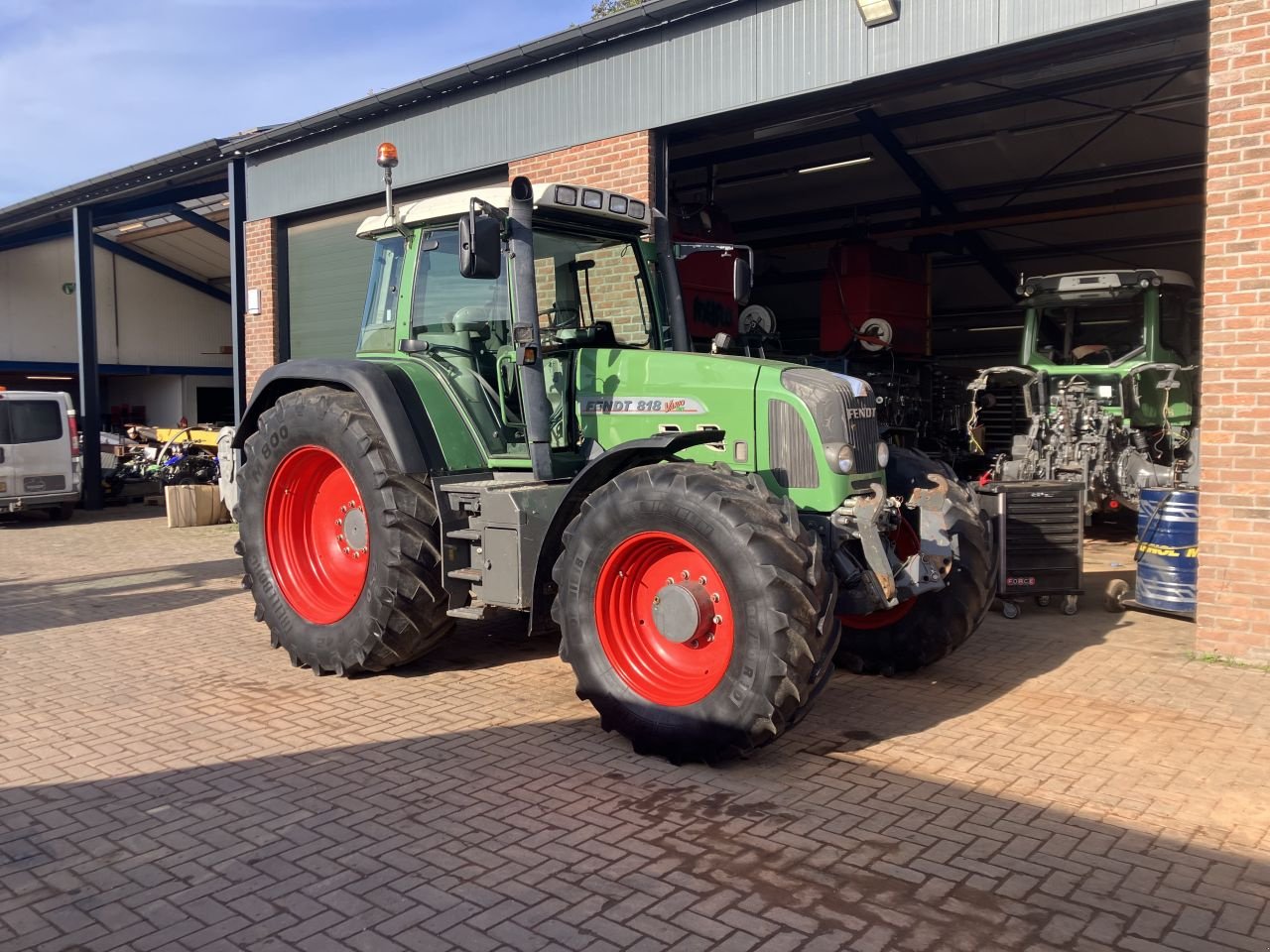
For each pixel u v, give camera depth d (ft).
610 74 28.60
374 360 19.26
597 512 14.58
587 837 11.64
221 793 13.03
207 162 43.29
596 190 17.34
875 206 51.08
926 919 9.80
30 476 44.42
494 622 23.15
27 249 77.51
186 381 88.48
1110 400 34.19
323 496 19.69
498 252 16.08
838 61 24.32
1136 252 49.44
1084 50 22.20
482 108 31.99
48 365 79.15
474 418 18.21
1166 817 12.24
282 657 20.16
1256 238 18.42
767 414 15.53
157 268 84.58
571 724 15.80
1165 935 9.53
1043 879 10.64
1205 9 19.94
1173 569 22.95
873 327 43.75
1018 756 14.35
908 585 15.30
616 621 14.83
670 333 19.12
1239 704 16.69
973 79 24.06
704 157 44.42
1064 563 23.30
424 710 16.53
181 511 43.29
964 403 49.11
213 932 9.64
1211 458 19.07
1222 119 18.72
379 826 11.98
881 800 12.71
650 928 9.63
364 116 35.50
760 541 13.12
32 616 24.50
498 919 9.81
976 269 54.13
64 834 11.85
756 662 13.03
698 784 13.24
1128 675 18.45
